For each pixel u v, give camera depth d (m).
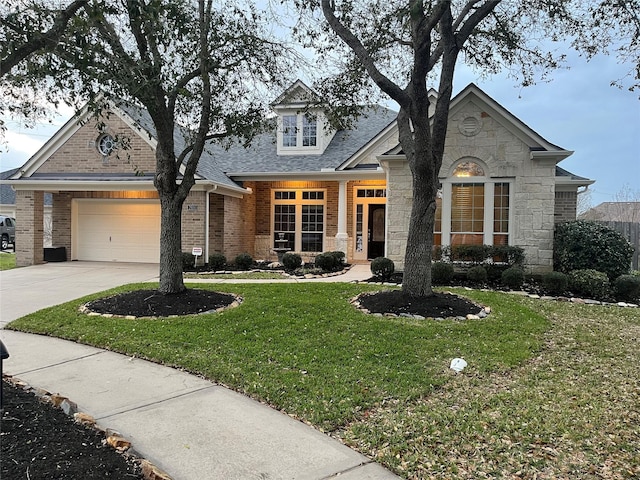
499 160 10.84
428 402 3.89
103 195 15.65
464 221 11.10
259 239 16.84
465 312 6.89
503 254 10.44
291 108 15.81
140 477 2.63
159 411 3.63
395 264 11.55
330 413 3.59
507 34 8.49
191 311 6.95
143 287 9.38
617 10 7.33
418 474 2.79
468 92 10.77
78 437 3.07
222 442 3.13
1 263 15.48
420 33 6.51
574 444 3.22
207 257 13.55
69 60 4.91
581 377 4.56
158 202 15.35
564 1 7.23
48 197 27.16
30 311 7.51
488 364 4.80
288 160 16.12
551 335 6.07
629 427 3.49
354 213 15.90
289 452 3.02
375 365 4.68
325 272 12.27
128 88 5.83
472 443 3.20
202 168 14.02
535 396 4.05
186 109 8.19
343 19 8.06
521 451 3.11
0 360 2.65
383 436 3.26
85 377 4.42
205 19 7.30
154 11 4.98
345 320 6.36
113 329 6.01
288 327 6.03
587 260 9.68
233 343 5.37
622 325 6.71
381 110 18.22
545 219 10.63
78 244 15.95
